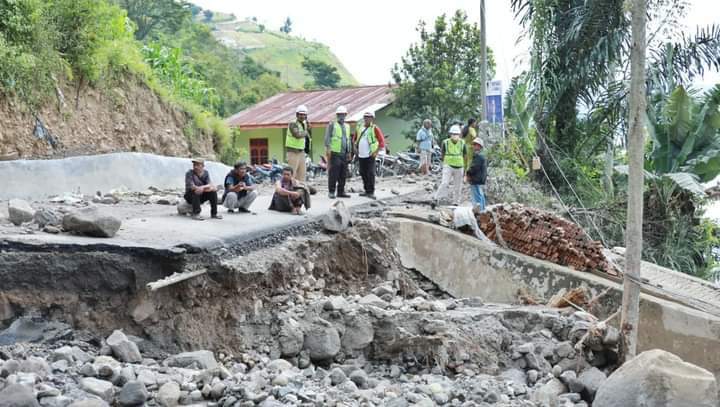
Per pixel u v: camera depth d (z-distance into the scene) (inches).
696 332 456.4
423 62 1280.8
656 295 508.1
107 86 662.5
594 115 887.7
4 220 380.8
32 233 342.3
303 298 391.5
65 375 265.3
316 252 443.5
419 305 423.5
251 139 1409.9
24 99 551.5
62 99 592.7
